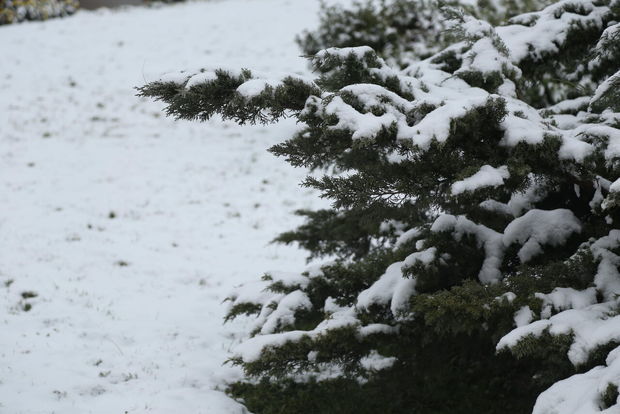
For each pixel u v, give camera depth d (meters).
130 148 15.72
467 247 4.39
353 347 4.33
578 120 4.81
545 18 5.27
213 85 3.57
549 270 3.89
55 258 9.47
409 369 4.89
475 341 4.62
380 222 5.62
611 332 3.19
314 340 4.27
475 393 5.57
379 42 8.77
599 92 3.79
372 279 5.03
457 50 5.27
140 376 6.17
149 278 9.09
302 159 4.01
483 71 4.57
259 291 5.68
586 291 3.73
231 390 6.00
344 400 5.63
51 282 8.57
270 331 4.99
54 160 14.70
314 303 5.18
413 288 4.32
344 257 6.43
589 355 3.23
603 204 2.97
